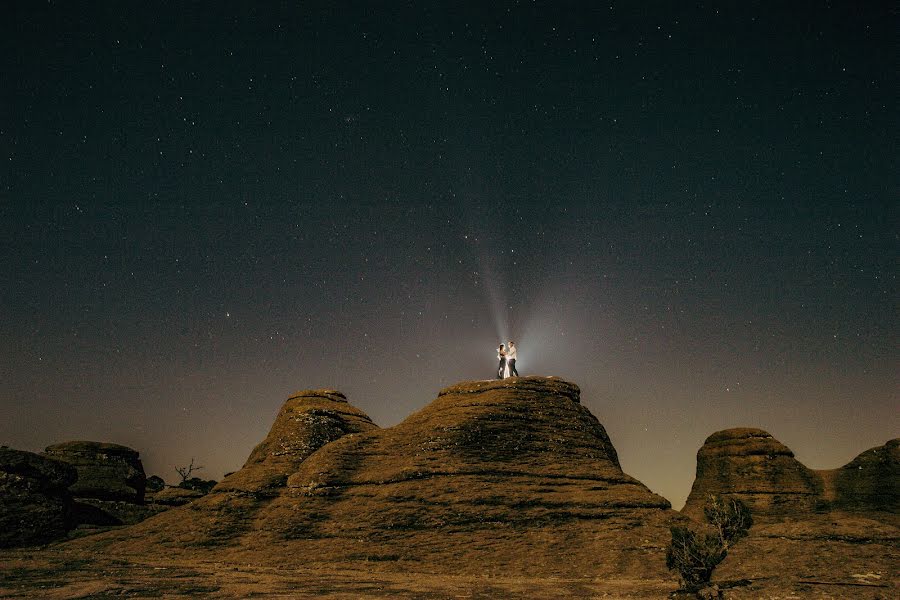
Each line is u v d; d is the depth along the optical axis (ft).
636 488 96.58
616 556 79.41
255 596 55.52
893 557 66.33
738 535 62.13
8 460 113.91
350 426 129.18
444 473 95.71
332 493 98.37
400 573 76.84
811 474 165.07
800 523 77.15
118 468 148.87
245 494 106.52
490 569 78.33
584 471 97.19
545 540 84.53
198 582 65.00
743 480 163.94
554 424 104.47
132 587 60.59
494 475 95.30
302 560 85.51
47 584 62.64
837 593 54.60
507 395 107.24
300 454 117.50
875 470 157.58
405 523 89.30
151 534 102.99
